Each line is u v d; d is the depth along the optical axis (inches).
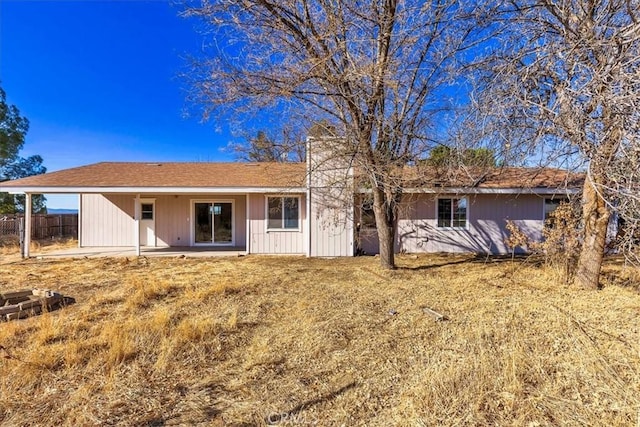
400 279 330.3
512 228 392.8
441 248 540.7
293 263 440.8
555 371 138.6
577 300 239.6
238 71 275.0
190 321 205.2
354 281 324.8
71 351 160.2
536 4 221.5
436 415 114.0
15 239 712.4
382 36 277.6
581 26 177.9
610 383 127.6
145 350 167.8
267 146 357.7
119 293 279.4
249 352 168.7
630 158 122.0
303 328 198.4
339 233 495.8
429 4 251.8
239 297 266.7
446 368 143.6
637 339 166.2
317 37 266.4
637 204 135.4
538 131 179.0
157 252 556.1
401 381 138.4
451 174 313.9
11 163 1050.7
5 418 116.4
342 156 328.8
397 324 202.7
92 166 616.4
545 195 524.1
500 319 203.0
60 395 130.0
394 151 325.4
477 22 255.9
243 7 259.3
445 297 258.8
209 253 542.3
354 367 151.9
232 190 504.1
